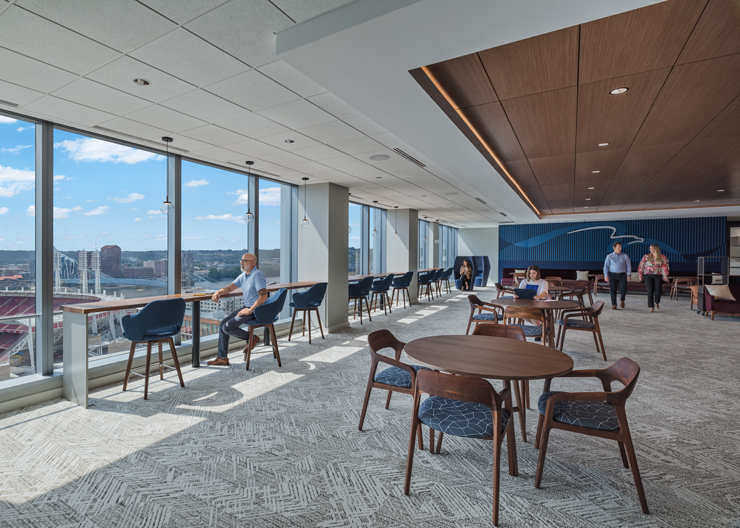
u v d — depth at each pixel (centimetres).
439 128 352
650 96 325
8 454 246
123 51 232
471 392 179
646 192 820
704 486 209
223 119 349
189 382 383
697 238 1230
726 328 654
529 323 654
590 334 605
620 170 612
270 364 446
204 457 242
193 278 502
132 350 355
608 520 182
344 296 680
